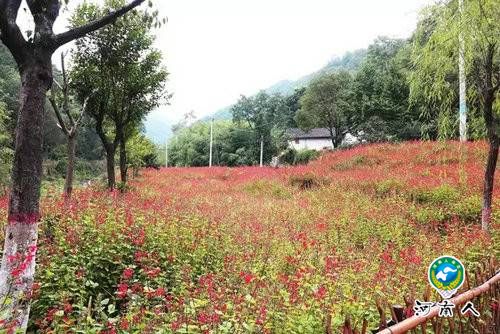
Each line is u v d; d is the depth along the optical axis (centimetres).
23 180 467
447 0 914
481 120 991
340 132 4106
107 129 1967
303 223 1238
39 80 476
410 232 1105
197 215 1068
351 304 471
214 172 3366
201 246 800
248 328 395
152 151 3841
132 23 1362
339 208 1431
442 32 877
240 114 6072
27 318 450
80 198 1055
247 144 6150
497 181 1449
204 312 430
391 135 3266
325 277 570
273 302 476
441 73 919
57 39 486
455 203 1307
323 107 4044
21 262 452
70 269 585
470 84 945
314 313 452
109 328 416
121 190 1644
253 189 2236
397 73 3344
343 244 978
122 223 786
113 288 638
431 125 2212
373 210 1319
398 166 2020
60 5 512
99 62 1441
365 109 3494
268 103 6084
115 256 670
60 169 3531
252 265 724
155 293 497
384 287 542
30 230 470
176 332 403
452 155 1917
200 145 6988
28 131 469
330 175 2109
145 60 1529
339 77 4122
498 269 541
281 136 5709
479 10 833
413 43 977
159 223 845
